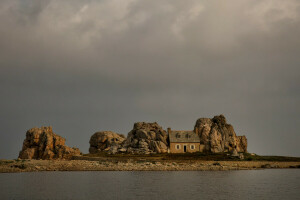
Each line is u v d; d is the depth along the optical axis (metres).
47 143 123.88
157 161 106.88
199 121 140.12
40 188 59.97
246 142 144.75
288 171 93.69
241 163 105.56
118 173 85.00
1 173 81.06
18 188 59.66
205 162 105.81
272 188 62.62
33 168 89.44
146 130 134.62
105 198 52.44
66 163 99.44
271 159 115.19
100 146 156.00
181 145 131.25
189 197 53.75
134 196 54.16
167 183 67.69
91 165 97.25
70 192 56.81
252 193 57.59
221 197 54.00
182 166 99.50
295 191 59.72
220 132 135.62
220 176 80.44
